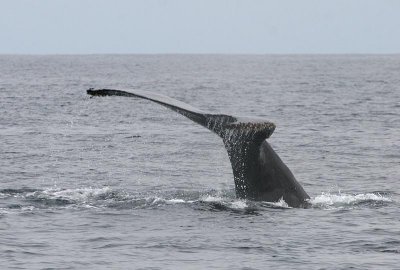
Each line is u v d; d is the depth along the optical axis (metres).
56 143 90.00
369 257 39.28
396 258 39.09
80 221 46.50
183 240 42.09
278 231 43.97
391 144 89.88
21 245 41.16
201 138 96.31
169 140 94.06
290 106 151.38
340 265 37.78
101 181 64.31
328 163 75.19
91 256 39.16
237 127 47.19
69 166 72.69
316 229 44.66
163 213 48.31
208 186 61.75
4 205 51.16
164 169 71.38
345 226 45.56
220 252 39.94
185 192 55.75
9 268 37.06
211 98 177.12
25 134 98.44
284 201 49.78
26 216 47.78
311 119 123.12
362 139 95.12
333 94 192.25
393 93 196.50
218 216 47.31
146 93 46.31
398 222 46.91
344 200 53.28
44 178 65.44
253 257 39.06
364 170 70.69
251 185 49.59
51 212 48.94
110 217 47.47
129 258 38.81
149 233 43.62
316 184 63.41
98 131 103.94
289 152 83.06
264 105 154.75
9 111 132.75
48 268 37.09
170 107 45.59
